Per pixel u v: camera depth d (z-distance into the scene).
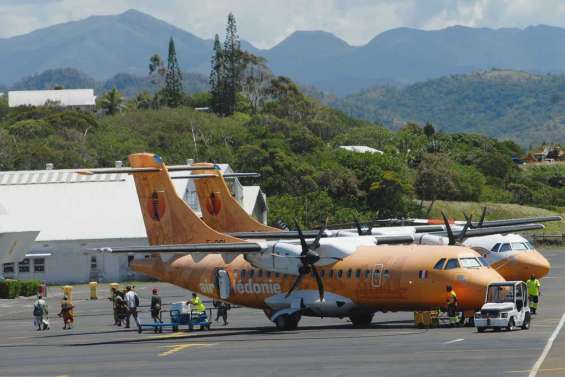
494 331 83.69
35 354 84.31
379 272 91.69
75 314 132.62
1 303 156.88
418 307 90.31
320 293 94.56
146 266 111.56
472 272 88.31
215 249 95.56
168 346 84.88
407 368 61.22
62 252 197.12
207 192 133.62
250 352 76.12
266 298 99.69
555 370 57.22
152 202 110.00
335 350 73.75
